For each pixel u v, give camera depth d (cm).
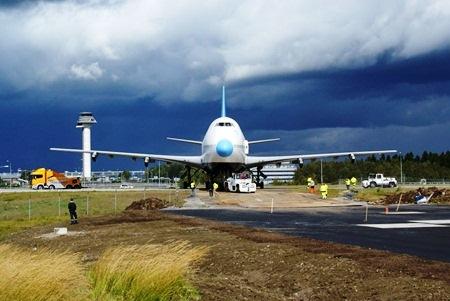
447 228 3222
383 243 2495
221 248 2297
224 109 11125
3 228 4172
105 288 1308
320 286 1598
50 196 8888
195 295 1400
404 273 1648
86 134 17025
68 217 4969
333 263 1856
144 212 4988
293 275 1750
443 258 2011
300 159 9019
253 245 2377
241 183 7838
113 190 10362
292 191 8488
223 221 3881
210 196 7094
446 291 1412
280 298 1498
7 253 1605
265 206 5769
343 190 8969
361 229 3203
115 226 3656
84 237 3047
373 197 6875
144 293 1314
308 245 2361
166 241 2653
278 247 2288
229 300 1410
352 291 1512
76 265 1452
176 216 4388
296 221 3853
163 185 13488
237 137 8419
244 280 1739
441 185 12769
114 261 1438
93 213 5519
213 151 8331
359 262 1862
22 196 9225
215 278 1741
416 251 2211
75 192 9769
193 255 1612
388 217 4138
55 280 1212
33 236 3275
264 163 8975
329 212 4816
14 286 1152
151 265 1377
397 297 1396
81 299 1232
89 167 16912
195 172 9769
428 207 5428
